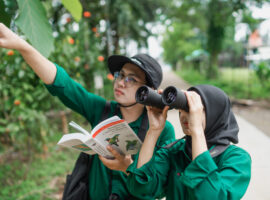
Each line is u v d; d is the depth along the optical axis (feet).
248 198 9.11
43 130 11.20
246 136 16.31
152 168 3.69
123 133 3.90
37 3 2.67
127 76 4.56
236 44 53.72
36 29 2.62
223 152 3.54
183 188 3.76
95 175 4.57
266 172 11.02
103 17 19.81
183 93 3.28
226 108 3.57
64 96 4.43
